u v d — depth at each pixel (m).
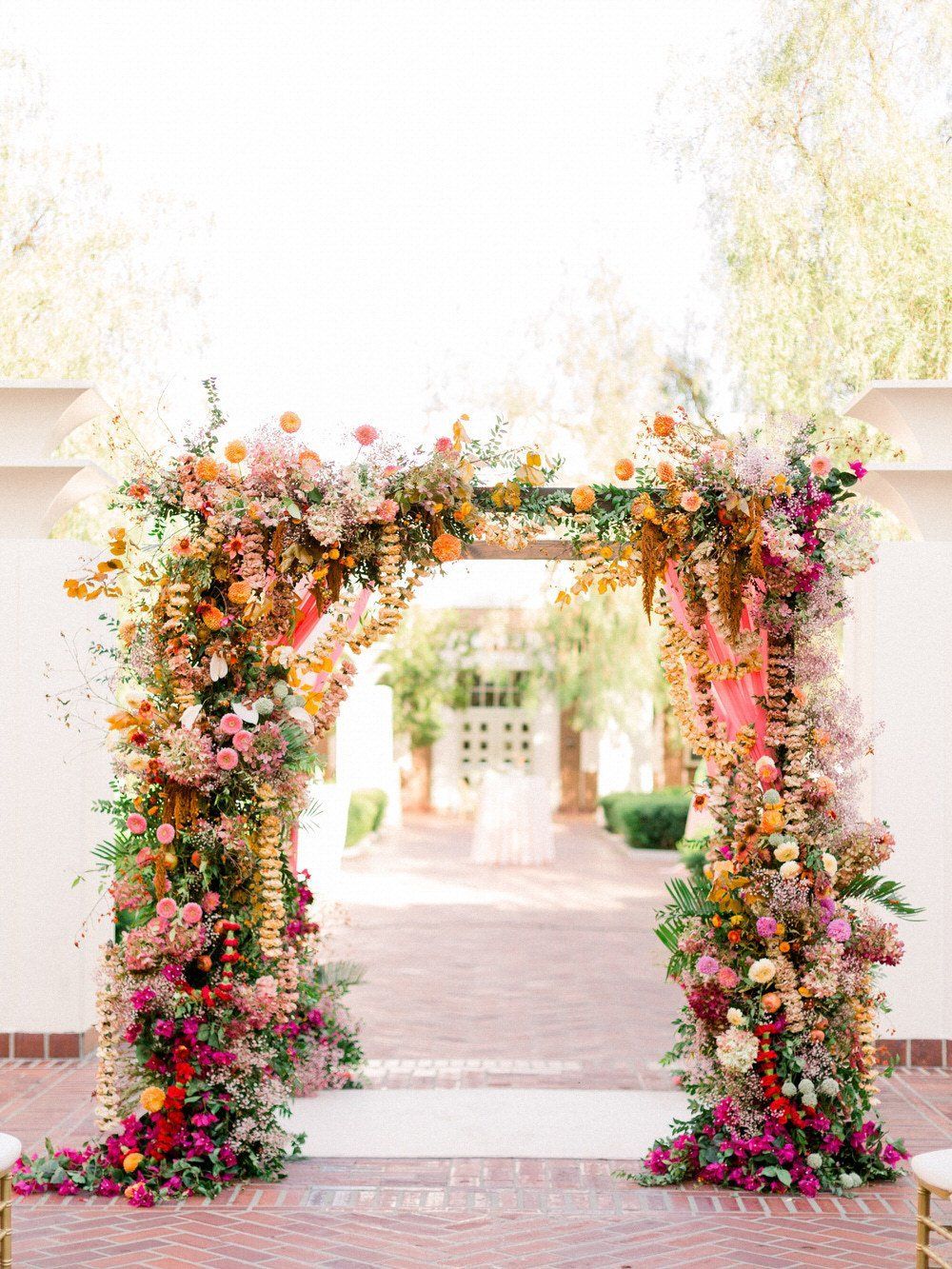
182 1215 5.04
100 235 12.19
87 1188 5.32
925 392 7.65
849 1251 4.70
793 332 11.57
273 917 5.59
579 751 26.89
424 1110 6.38
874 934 5.58
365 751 21.69
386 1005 8.97
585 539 5.77
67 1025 7.40
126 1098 5.52
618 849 19.72
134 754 5.43
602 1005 8.99
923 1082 7.04
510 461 5.73
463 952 11.13
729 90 12.33
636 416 14.19
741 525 5.52
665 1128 6.08
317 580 5.61
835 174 11.58
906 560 7.61
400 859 18.58
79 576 7.50
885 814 7.50
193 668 5.55
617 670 18.64
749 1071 5.52
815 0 11.87
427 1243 4.73
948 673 7.56
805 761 5.64
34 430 7.70
